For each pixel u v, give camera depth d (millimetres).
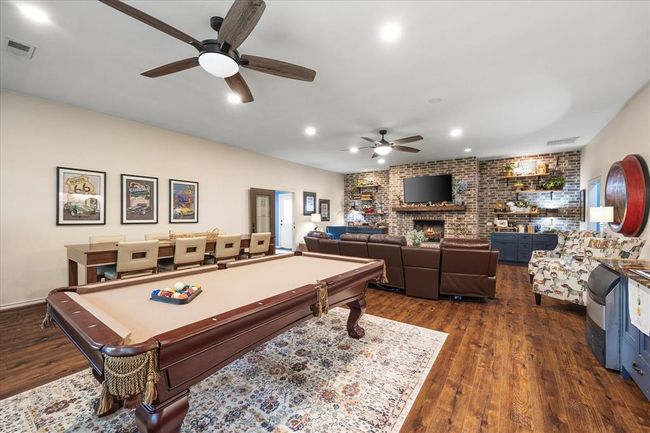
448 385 1938
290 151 6500
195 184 5309
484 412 1675
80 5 1941
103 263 2998
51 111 3639
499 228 6820
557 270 3418
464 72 2836
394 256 3941
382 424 1576
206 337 1111
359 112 3945
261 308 1351
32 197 3527
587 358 2283
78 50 2502
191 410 1688
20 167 3439
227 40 1838
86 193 3947
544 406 1726
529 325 2965
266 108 3820
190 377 1143
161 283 1932
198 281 1991
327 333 2779
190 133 5086
